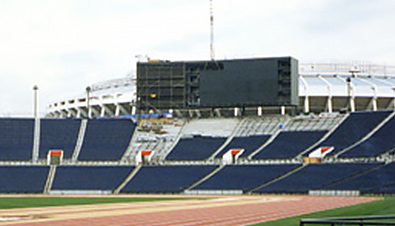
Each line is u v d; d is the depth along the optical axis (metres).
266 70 127.12
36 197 102.00
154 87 133.62
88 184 118.88
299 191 106.31
